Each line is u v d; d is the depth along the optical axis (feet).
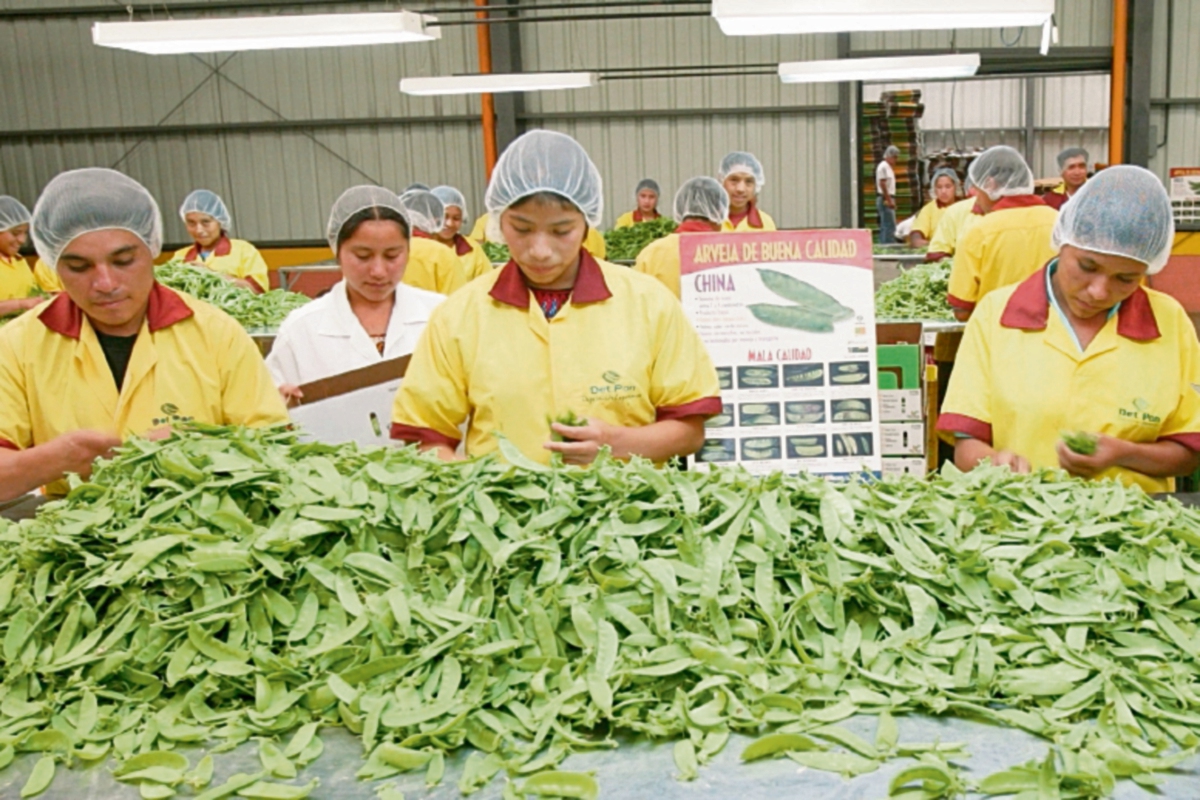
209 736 3.48
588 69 30.99
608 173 31.96
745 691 3.54
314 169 32.14
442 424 6.12
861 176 31.14
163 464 4.28
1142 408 6.08
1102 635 3.85
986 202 16.08
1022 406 6.28
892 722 3.39
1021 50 29.01
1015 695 3.55
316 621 3.84
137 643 3.75
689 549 4.02
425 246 13.98
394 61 31.19
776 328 7.23
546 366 5.95
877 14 12.50
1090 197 5.73
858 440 7.24
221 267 18.07
